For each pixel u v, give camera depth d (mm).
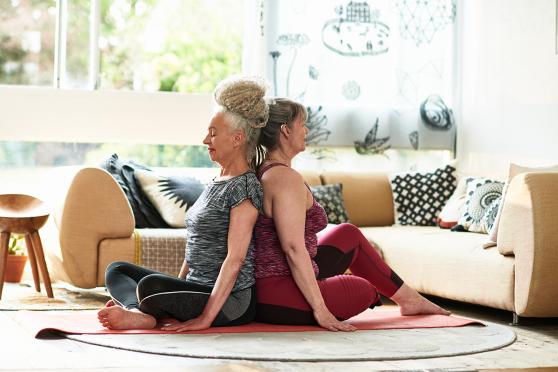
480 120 7277
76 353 3270
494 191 6105
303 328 3824
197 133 7008
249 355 3229
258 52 7199
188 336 3574
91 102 6816
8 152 6797
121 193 5336
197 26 8766
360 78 7340
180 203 5887
